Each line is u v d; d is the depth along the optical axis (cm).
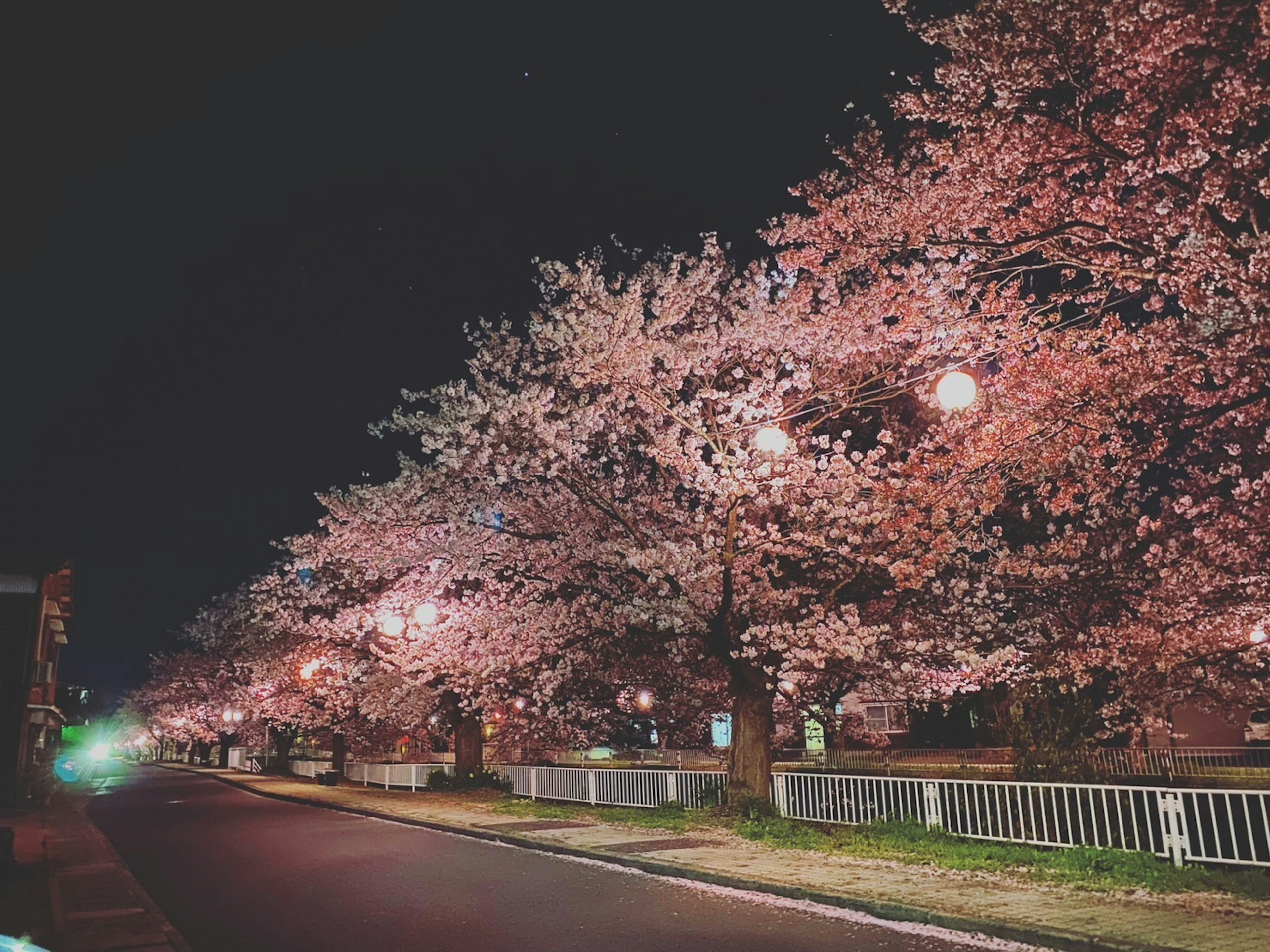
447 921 984
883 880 1070
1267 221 1079
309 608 3444
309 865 1459
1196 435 1598
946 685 1908
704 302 1802
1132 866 1011
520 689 2275
